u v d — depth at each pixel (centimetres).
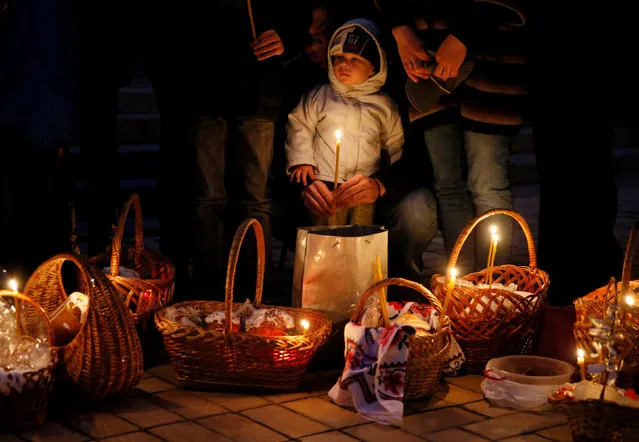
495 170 497
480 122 488
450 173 514
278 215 549
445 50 470
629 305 391
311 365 432
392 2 484
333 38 492
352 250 429
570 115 477
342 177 502
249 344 392
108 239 518
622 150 1035
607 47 472
